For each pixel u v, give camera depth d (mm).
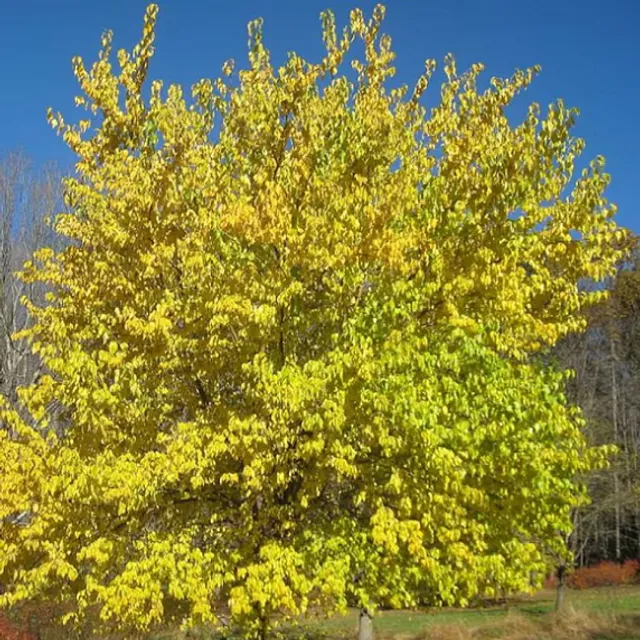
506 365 5211
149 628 6582
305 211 5445
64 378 5469
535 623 15812
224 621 6125
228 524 5777
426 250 5461
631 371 27391
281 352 5613
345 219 5223
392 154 6047
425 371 4883
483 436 4852
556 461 5199
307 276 5535
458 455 4957
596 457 5402
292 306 5535
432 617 19250
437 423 4891
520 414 4902
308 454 4945
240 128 6066
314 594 5707
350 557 5203
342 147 5836
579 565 28719
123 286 5828
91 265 5992
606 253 5762
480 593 6020
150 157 6086
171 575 4836
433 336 5273
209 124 6402
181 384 5793
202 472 5301
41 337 6137
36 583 5266
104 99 6129
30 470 5234
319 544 5148
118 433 5523
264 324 5250
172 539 5152
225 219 5270
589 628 14875
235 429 4922
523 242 5637
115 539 5258
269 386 4844
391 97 6559
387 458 5301
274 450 5082
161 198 5785
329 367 4844
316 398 4832
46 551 5305
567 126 5656
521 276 5469
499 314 5469
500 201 5566
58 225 6203
